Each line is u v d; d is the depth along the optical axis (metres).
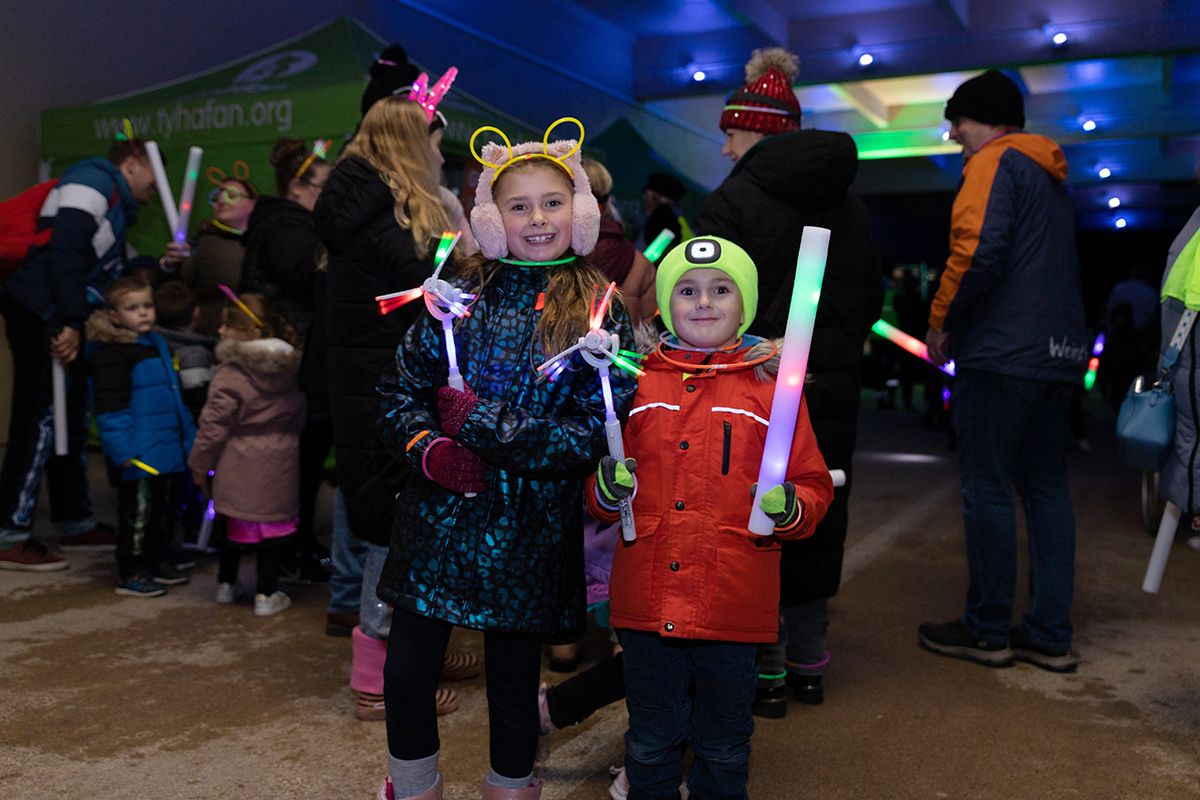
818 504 2.06
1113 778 2.67
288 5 9.74
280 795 2.48
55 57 7.80
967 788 2.60
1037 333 3.40
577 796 2.53
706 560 2.10
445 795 2.49
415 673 2.07
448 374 2.08
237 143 6.70
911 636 3.86
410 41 10.53
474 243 3.00
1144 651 3.71
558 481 2.06
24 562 4.45
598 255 3.23
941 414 10.92
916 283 13.34
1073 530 3.55
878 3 12.42
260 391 3.81
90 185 4.36
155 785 2.52
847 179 2.77
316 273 3.35
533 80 12.29
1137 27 11.33
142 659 3.42
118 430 4.06
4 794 2.45
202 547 4.32
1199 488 2.84
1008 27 11.99
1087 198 22.39
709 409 2.14
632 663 2.17
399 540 2.08
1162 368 2.95
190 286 5.12
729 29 13.86
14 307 4.35
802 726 2.99
